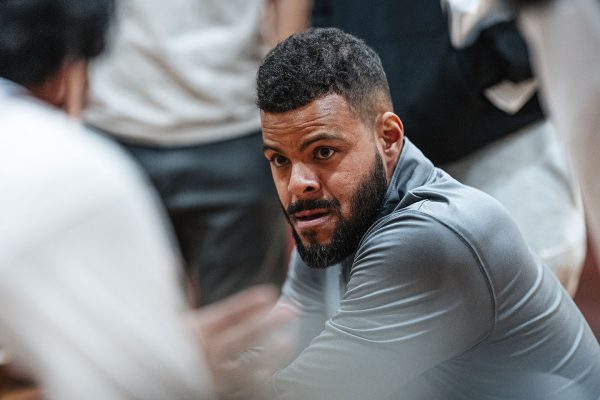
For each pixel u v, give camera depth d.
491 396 6.05
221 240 11.16
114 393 4.32
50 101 5.28
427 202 5.84
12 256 4.23
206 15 10.94
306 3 10.73
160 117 10.98
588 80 6.83
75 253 4.36
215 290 11.14
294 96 5.61
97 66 10.61
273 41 11.02
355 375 5.80
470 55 8.96
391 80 9.35
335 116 5.63
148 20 10.84
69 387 4.25
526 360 6.02
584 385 6.26
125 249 4.48
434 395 6.06
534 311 6.00
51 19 5.12
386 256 5.71
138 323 4.41
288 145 5.70
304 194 5.73
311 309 6.84
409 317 5.71
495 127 9.31
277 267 11.28
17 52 5.07
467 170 9.58
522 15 6.98
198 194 11.12
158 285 4.55
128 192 4.59
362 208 5.79
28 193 4.35
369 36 9.45
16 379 4.83
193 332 4.90
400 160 6.03
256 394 5.64
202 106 11.00
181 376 4.49
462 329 5.78
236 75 11.05
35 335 4.26
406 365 5.80
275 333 5.77
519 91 9.04
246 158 11.13
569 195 9.19
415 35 9.26
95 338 4.30
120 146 11.14
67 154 4.50
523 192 9.27
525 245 6.04
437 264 5.63
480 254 5.70
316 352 5.84
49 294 4.27
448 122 9.23
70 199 4.40
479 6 8.51
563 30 6.79
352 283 5.85
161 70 10.94
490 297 5.77
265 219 11.23
